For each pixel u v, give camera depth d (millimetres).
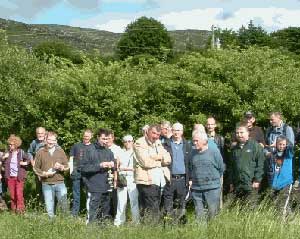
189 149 10383
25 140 14453
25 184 13445
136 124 13531
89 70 14062
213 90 12859
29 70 15250
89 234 8312
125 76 13992
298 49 53594
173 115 13609
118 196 10859
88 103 13492
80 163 10336
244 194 9758
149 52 58500
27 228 8406
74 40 83000
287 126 10953
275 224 8328
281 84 12820
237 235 8102
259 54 13680
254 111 12586
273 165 10180
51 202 11492
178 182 10156
